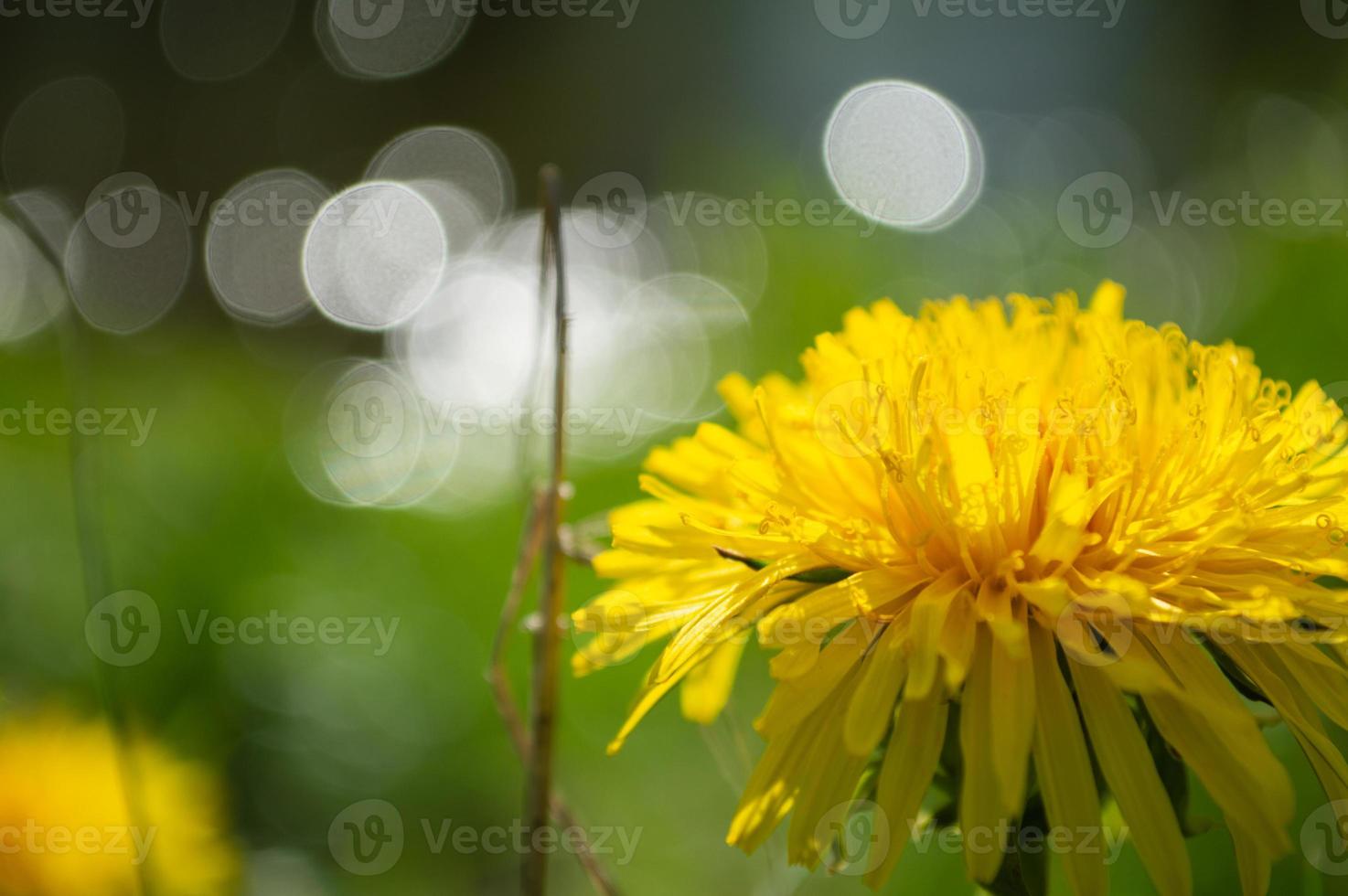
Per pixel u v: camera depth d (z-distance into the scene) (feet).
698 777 0.80
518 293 1.67
